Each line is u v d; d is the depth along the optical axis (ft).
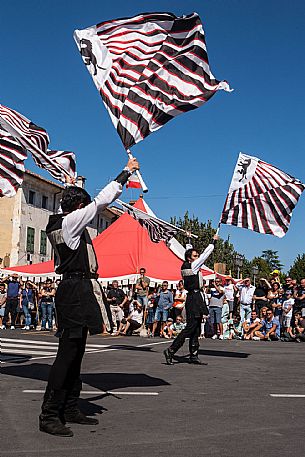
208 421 15.53
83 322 14.23
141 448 12.75
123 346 41.42
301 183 31.96
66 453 12.27
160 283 64.39
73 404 15.11
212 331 58.75
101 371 25.70
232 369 27.20
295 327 52.60
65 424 14.96
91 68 21.30
